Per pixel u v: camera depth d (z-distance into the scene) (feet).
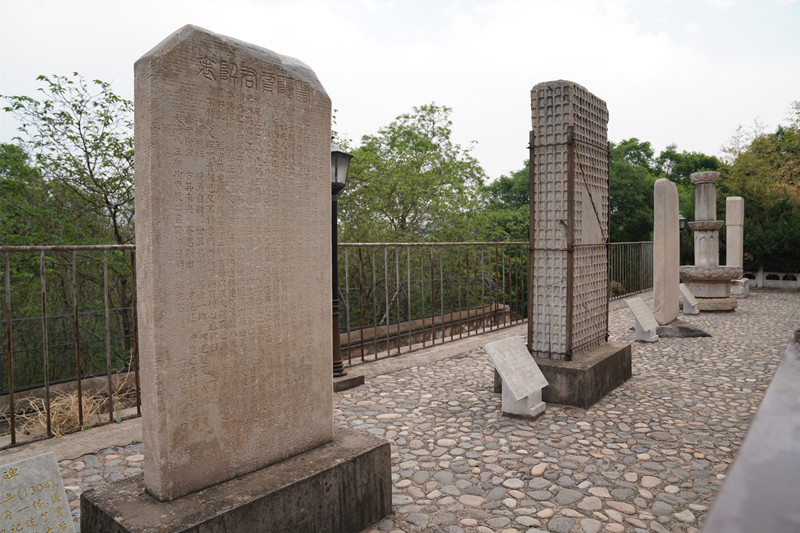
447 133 55.06
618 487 10.37
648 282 50.08
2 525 7.13
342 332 23.82
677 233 30.58
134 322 13.96
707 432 13.29
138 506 7.39
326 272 9.67
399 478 11.03
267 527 7.76
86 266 29.55
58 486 7.70
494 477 10.93
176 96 7.43
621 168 85.30
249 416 8.46
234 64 8.14
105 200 28.76
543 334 16.75
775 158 73.72
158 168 7.25
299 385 9.19
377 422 14.49
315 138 9.41
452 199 43.62
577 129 16.46
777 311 37.27
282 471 8.49
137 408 14.23
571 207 15.99
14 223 26.25
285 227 8.95
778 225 56.29
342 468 8.81
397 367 20.43
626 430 13.47
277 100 8.76
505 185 93.76
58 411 14.26
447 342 24.02
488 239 46.57
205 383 7.90
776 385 1.86
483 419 14.51
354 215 39.09
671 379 18.67
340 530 8.77
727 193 65.82
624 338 27.20
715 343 25.43
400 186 40.91
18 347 25.05
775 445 1.41
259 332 8.58
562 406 15.56
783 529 0.96
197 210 7.72
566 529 8.89
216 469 8.05
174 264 7.48
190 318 7.69
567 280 16.16
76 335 12.99
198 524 6.98
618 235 86.53
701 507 9.57
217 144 7.93
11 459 11.55
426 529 9.04
